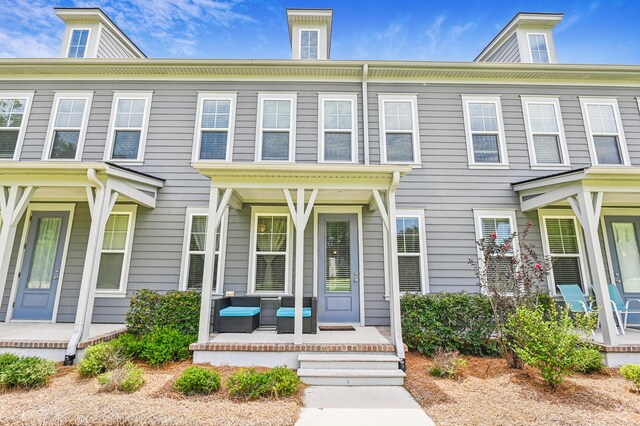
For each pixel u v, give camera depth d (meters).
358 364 4.32
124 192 5.58
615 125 7.04
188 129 6.93
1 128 6.90
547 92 7.19
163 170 6.72
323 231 6.47
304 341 4.77
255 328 5.61
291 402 3.39
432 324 5.15
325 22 8.25
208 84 7.14
